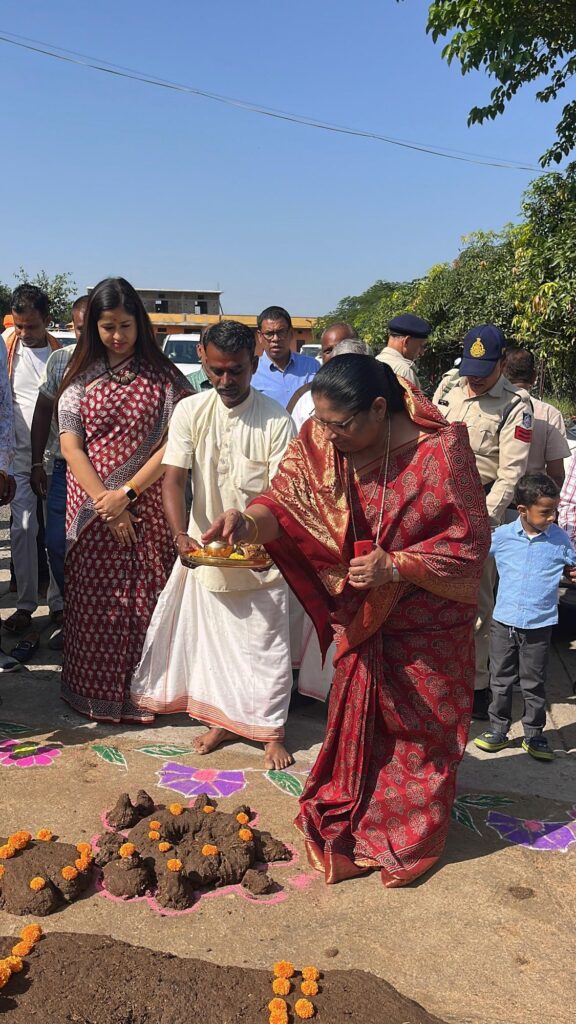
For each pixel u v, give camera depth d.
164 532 4.11
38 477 5.04
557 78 8.54
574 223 8.98
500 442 4.32
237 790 3.51
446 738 3.03
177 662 4.04
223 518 2.89
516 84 8.38
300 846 3.13
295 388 6.01
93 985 2.29
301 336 58.34
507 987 2.42
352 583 2.83
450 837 3.23
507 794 3.60
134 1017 2.20
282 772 3.69
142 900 2.77
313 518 2.97
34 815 3.24
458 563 2.85
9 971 2.28
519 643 3.90
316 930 2.65
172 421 3.80
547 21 7.73
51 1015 2.18
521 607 3.83
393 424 2.88
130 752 3.84
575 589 5.91
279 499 3.02
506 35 7.73
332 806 3.14
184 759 3.79
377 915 2.74
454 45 8.06
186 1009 2.23
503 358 4.83
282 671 3.79
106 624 4.10
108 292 3.94
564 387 11.38
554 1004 2.35
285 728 4.20
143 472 3.99
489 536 2.90
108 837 2.99
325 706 4.50
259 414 3.78
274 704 3.79
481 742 4.04
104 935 2.55
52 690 4.53
